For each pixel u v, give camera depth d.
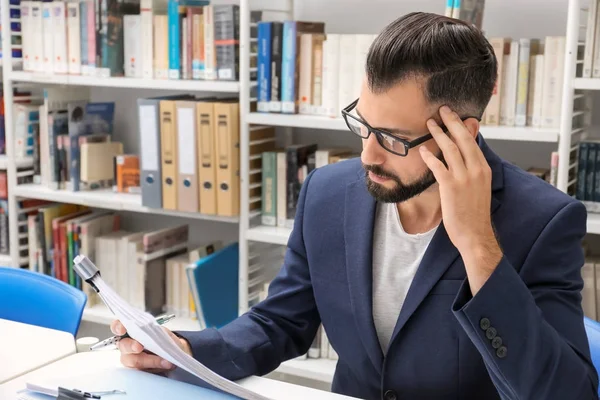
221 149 2.44
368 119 1.07
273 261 2.71
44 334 1.47
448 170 1.02
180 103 2.48
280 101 2.40
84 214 3.05
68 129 2.91
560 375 1.02
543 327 1.01
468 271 1.01
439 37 1.03
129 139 3.08
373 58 1.05
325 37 2.38
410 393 1.23
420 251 1.24
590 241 2.32
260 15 2.51
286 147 2.51
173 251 2.84
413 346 1.21
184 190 2.53
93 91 3.09
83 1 2.70
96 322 2.98
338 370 1.37
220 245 2.85
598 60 1.97
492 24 2.39
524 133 2.04
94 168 2.86
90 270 1.15
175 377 1.22
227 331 1.32
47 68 2.83
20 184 3.01
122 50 2.70
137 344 1.21
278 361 1.37
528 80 2.11
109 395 1.12
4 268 1.86
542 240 1.13
